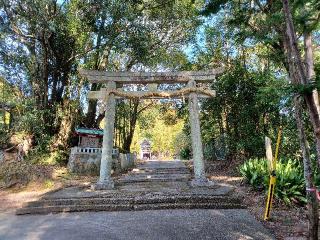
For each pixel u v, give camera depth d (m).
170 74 10.69
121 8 11.76
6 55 13.54
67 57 14.06
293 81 4.61
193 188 9.23
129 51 13.68
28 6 11.29
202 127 15.04
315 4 4.31
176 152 33.97
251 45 13.43
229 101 13.25
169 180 10.96
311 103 3.99
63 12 12.33
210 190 8.80
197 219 6.66
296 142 11.16
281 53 7.65
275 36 6.17
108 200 7.91
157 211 7.43
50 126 14.31
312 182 4.61
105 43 12.86
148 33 13.85
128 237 5.63
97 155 13.19
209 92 10.79
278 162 9.04
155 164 18.05
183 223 6.40
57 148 13.98
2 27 11.81
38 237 5.75
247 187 9.34
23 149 13.26
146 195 8.27
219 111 13.80
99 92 10.69
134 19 12.47
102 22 12.34
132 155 17.84
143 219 6.77
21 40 13.30
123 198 7.97
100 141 13.83
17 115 14.04
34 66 13.80
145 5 13.98
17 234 5.97
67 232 5.98
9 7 11.63
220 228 6.04
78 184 10.80
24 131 13.59
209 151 15.28
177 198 7.88
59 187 10.34
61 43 13.43
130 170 14.95
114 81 10.66
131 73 10.70
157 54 15.82
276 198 7.61
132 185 10.23
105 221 6.68
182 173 12.98
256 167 9.48
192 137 10.30
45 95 13.97
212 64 15.71
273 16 5.24
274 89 7.85
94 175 12.82
